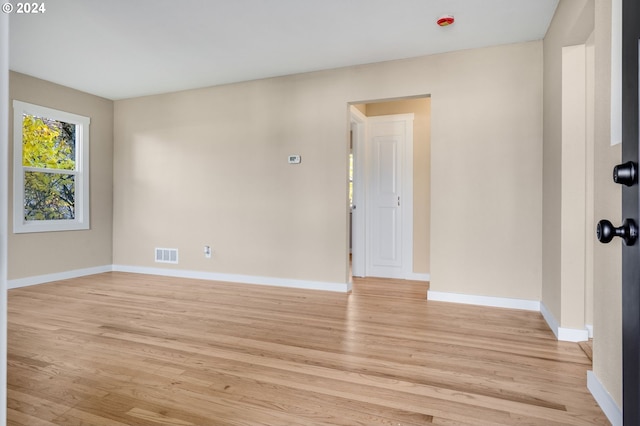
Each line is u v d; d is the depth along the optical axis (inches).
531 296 131.6
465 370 83.0
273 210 172.2
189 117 189.0
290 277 169.2
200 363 86.4
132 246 203.8
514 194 133.6
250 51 142.8
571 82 101.2
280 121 170.2
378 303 141.0
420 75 146.6
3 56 24.0
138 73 165.9
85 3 109.0
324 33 128.0
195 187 188.2
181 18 118.1
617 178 37.4
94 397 70.9
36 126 173.9
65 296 150.3
